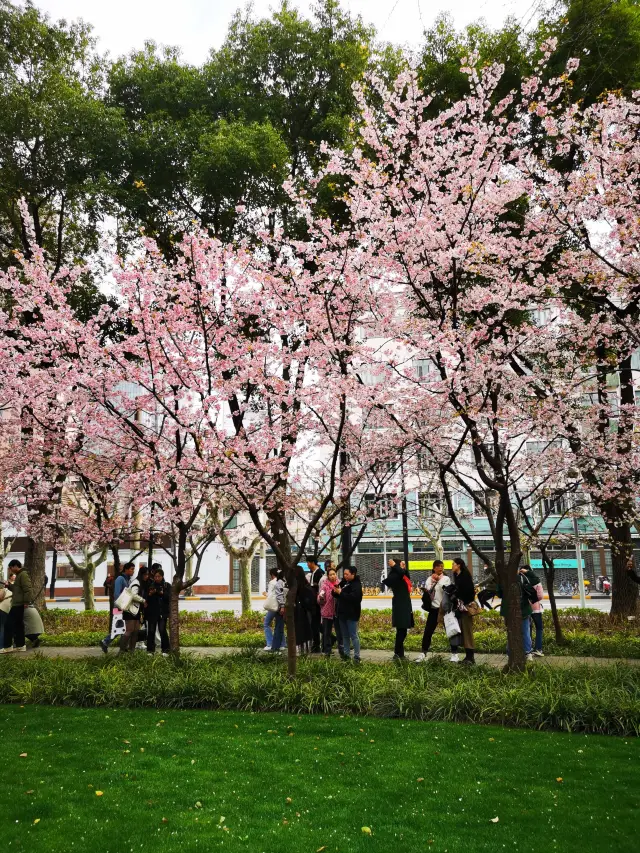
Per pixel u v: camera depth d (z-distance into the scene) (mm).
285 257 12555
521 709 7379
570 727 6988
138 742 6578
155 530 13172
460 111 10867
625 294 11359
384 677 9109
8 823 4613
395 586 11766
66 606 32781
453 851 4180
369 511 12492
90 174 17094
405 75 10367
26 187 17125
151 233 16094
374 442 11383
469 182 10414
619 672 9039
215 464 9758
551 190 10383
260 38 17688
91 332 11562
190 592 41438
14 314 13969
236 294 11516
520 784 5320
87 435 11984
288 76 17359
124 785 5320
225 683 8797
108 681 9078
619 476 12203
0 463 13562
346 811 4809
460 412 9359
